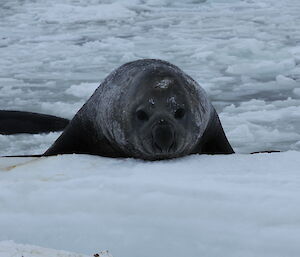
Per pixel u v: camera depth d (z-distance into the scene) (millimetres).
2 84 40562
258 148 26828
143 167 18109
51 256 11203
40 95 37344
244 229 13133
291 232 12812
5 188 15820
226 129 29688
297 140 27906
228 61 46750
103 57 49219
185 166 18156
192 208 14039
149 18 69750
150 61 21969
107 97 21062
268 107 33344
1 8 77875
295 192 14609
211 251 12656
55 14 72438
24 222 14312
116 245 13172
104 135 21438
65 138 23422
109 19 69625
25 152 26750
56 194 15203
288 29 59156
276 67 43688
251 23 63281
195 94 20062
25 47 54594
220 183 15469
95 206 14617
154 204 14359
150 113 18859
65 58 49531
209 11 73938
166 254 12773
